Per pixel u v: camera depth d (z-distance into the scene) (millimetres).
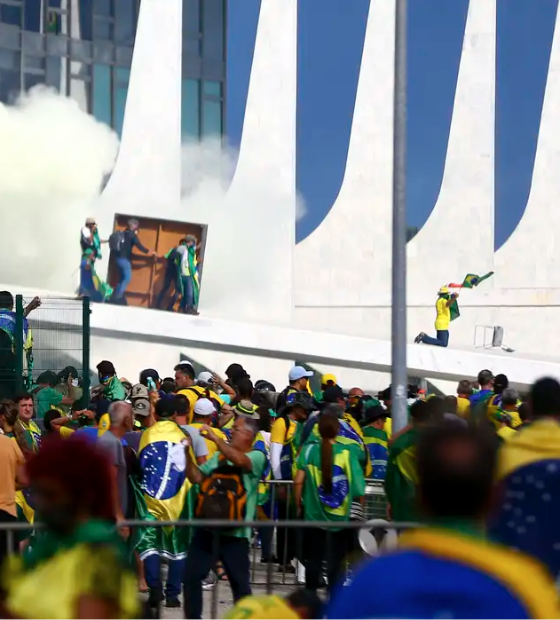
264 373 70500
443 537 7023
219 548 19094
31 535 16984
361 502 24016
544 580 6875
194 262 66938
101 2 74312
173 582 20781
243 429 19375
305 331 64812
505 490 12109
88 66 73750
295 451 25172
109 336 62188
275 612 12297
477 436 7480
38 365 36562
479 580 6758
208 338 63375
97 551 8680
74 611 8508
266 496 25000
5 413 22703
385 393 30359
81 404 34344
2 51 71438
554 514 11906
